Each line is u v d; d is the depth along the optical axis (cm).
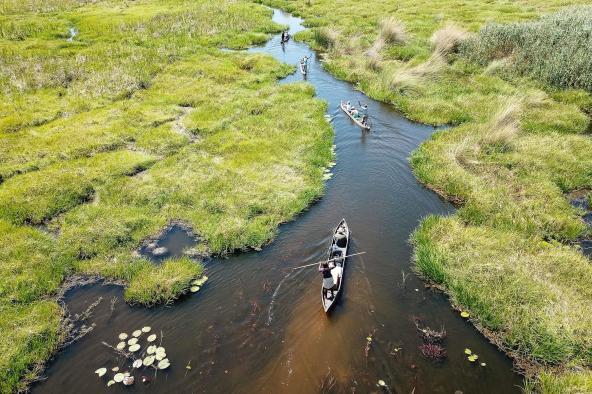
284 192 1811
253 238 1560
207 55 3553
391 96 2736
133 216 1680
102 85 2917
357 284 1380
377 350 1172
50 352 1184
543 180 1831
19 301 1329
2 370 1116
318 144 2197
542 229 1575
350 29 3994
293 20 4800
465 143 2100
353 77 3055
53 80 2980
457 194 1800
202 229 1616
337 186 1897
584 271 1354
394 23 3566
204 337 1225
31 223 1666
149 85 2986
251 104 2644
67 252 1502
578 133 2272
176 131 2355
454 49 3281
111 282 1416
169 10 4928
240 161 2039
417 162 2030
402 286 1375
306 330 1231
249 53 3609
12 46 3641
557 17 3256
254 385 1098
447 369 1123
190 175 1925
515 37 3008
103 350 1195
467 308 1283
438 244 1500
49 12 5044
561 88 2648
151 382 1108
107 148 2173
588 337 1152
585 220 1647
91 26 4297
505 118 2208
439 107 2538
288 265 1468
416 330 1229
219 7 5031
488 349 1177
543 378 1072
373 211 1734
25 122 2417
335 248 1477
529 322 1205
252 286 1391
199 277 1432
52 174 1919
